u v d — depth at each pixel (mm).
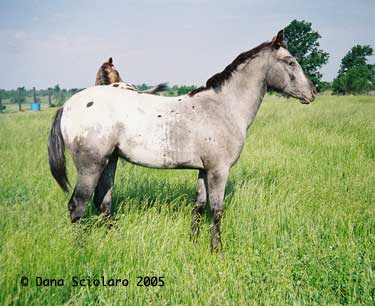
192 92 4434
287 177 6707
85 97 4254
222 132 4316
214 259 4184
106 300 3275
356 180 6227
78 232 4070
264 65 4570
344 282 3660
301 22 40375
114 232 4305
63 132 4266
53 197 5441
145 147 4234
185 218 5031
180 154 4277
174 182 6461
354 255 3936
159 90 5379
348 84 53656
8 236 3818
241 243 4527
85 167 4227
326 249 4098
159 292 3420
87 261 3736
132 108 4215
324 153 8773
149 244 4105
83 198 4309
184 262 3965
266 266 3908
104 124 4129
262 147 9352
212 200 4430
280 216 4977
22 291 3166
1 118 16469
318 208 5430
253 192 5719
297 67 4652
